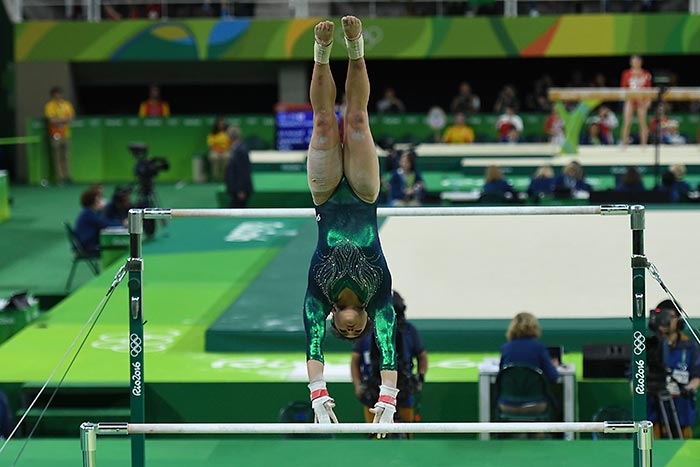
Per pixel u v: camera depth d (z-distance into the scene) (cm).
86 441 1214
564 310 2234
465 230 3175
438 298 2358
